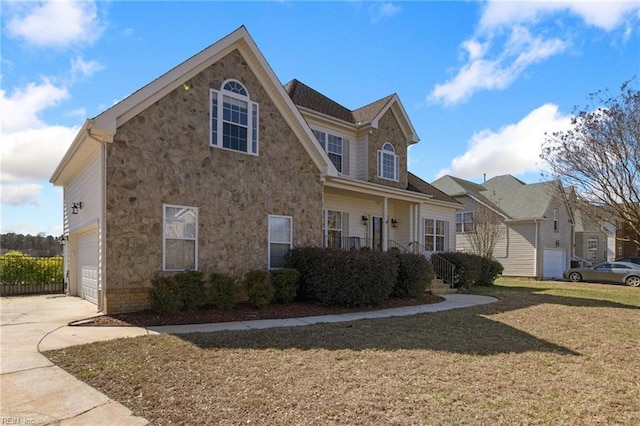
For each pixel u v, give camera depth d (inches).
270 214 467.5
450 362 221.6
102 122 343.3
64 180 579.2
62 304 445.1
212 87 425.4
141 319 332.8
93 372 195.3
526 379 195.8
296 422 141.8
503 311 422.0
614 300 544.1
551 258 1064.2
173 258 385.7
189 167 402.0
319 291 432.1
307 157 512.4
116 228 353.1
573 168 717.9
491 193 1162.0
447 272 680.4
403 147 729.0
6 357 220.7
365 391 173.3
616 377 202.4
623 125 652.7
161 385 178.5
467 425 141.6
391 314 396.5
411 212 713.0
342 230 641.0
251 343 256.5
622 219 747.4
